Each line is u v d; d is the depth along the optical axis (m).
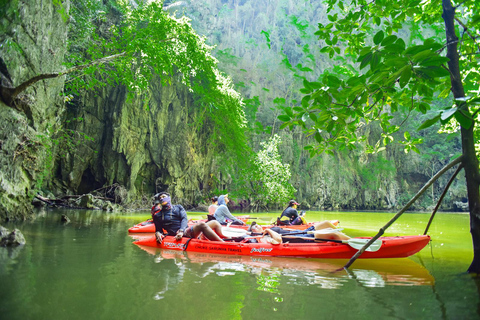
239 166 21.39
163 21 10.85
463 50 4.08
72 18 13.55
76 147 18.47
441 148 31.92
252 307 2.37
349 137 3.88
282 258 4.40
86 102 18.66
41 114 8.92
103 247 4.94
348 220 12.52
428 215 17.86
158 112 20.25
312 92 2.95
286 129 28.81
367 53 2.44
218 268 3.67
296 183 27.77
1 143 7.32
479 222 3.29
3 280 2.91
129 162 19.36
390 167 30.98
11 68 7.35
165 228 5.33
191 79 20.94
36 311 2.20
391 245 4.33
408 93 3.24
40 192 15.76
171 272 3.41
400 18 3.99
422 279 3.27
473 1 3.55
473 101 2.14
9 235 4.93
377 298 2.63
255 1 34.84
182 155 21.12
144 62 10.66
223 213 6.80
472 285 3.03
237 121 21.22
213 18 30.31
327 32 4.04
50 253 4.31
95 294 2.59
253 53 31.84
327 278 3.29
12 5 7.18
